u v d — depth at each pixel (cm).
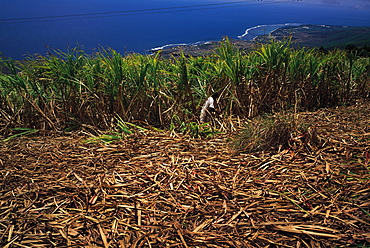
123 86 594
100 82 607
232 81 623
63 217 310
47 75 625
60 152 460
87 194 347
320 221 304
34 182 372
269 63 669
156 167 411
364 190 342
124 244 273
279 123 475
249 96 634
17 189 356
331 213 312
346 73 814
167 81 670
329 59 766
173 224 301
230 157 443
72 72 617
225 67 639
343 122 564
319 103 732
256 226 297
